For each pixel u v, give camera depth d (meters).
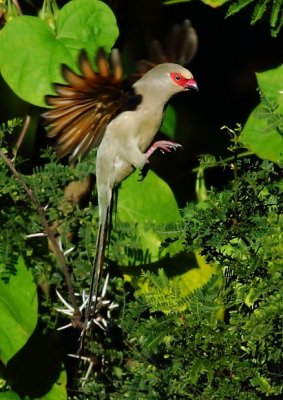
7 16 10.50
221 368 8.77
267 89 10.76
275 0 9.90
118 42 11.23
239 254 9.00
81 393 10.10
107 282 9.86
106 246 10.30
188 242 9.16
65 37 10.09
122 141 9.77
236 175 9.13
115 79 8.48
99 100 8.79
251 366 8.72
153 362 9.45
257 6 10.02
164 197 10.61
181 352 8.81
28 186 9.77
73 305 9.69
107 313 9.98
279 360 8.78
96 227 10.16
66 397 10.40
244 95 12.05
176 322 8.84
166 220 10.56
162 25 11.52
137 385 9.12
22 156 10.89
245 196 9.07
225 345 8.77
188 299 8.97
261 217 8.95
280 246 8.75
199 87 11.98
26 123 10.23
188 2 11.83
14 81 9.82
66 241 10.09
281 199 9.05
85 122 9.07
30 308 9.86
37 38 9.95
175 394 8.98
